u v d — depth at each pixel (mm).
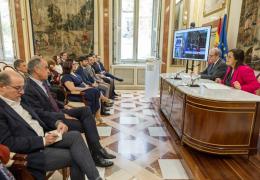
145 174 2096
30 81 2021
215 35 4324
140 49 6453
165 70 6227
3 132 1420
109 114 3971
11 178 1157
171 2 5824
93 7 5918
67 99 3213
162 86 3773
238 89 2365
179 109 2605
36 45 6160
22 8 5883
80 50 6215
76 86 3482
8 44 6336
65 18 6008
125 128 3283
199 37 3465
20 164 1280
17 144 1438
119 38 6336
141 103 4828
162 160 2359
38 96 2004
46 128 1920
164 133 3100
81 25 6059
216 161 2135
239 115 2008
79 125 2180
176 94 2750
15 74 1542
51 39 6141
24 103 1841
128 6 6148
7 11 6105
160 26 6031
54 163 1543
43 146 1541
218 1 4289
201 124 2127
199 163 2088
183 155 2256
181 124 2510
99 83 4625
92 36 6121
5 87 1478
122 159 2367
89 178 1591
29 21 5980
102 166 2195
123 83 6332
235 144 2078
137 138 2924
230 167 2027
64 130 1826
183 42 3957
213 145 2092
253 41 3127
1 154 1189
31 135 1594
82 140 1702
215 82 2906
